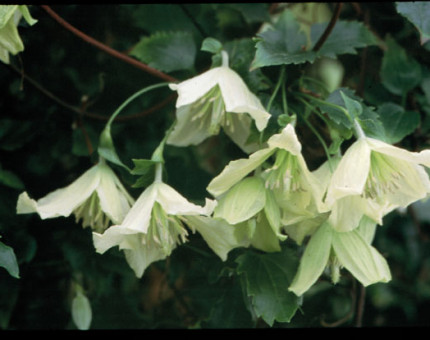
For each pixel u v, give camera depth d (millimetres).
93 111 534
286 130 406
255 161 422
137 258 440
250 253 468
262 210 440
